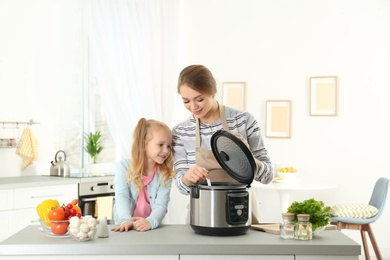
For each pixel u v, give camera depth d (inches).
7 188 169.0
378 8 230.4
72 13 219.3
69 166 202.1
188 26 261.0
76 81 220.5
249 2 250.1
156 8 238.7
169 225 104.8
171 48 248.8
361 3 232.4
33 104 206.2
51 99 212.1
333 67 236.1
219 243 85.3
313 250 84.0
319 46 238.4
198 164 102.0
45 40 210.5
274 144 244.5
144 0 232.7
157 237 91.1
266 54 247.0
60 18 215.5
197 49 259.3
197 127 106.2
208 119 106.0
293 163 241.1
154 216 102.5
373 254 228.5
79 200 191.5
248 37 250.2
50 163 211.2
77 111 220.8
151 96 233.5
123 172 108.2
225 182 101.1
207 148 106.4
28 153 199.6
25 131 200.2
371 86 230.7
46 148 210.1
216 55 255.8
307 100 239.8
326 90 236.1
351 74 233.5
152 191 108.2
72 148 219.3
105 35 215.0
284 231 89.7
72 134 219.1
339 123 234.5
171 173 108.9
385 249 225.8
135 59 228.1
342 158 233.9
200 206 92.6
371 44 231.1
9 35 199.5
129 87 225.1
